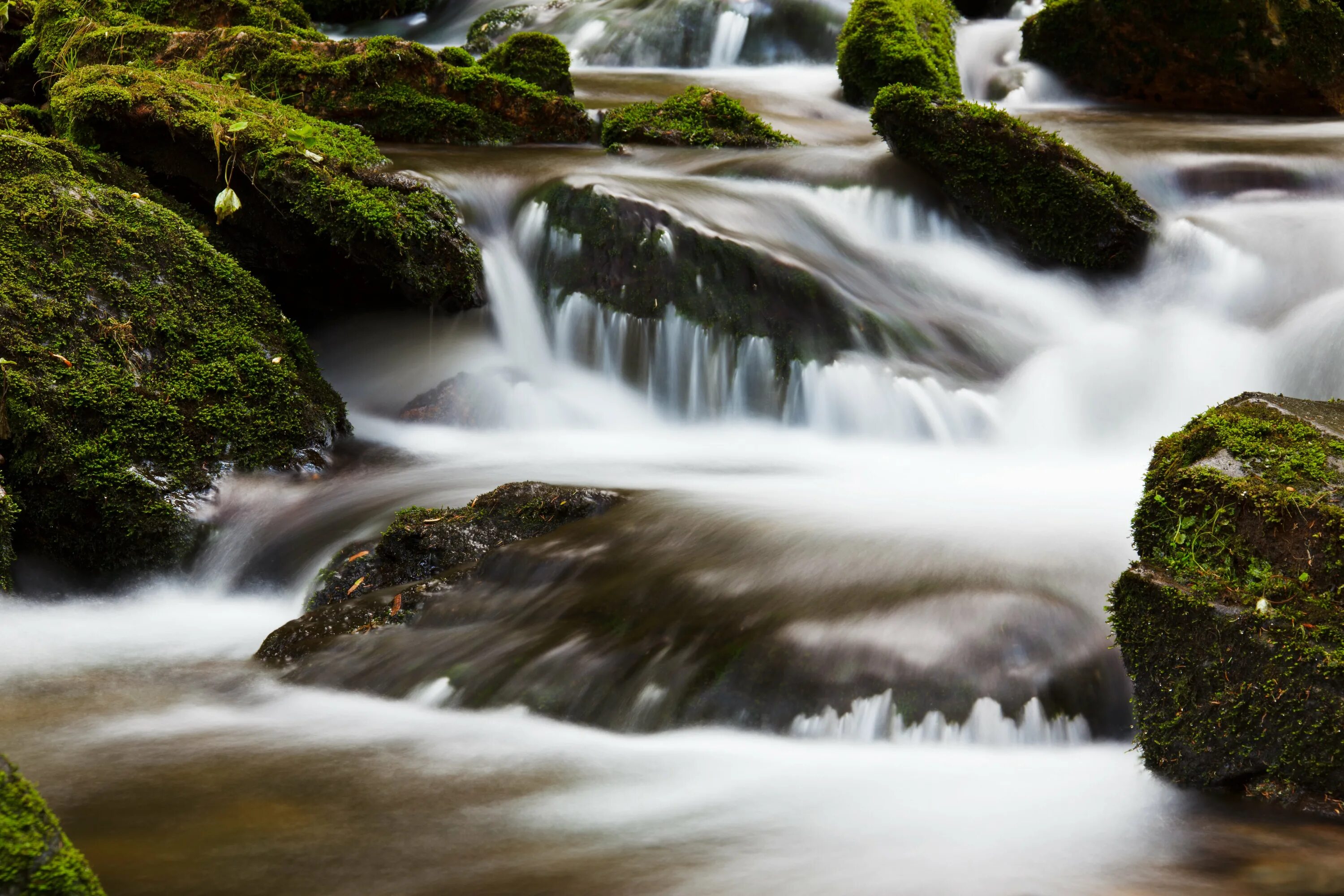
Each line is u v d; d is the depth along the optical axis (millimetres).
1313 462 4332
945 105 10516
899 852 3600
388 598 5680
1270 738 3836
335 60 11523
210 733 4609
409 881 3412
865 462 8102
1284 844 3635
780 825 3799
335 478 7551
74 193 7512
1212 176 10883
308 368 8039
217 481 7117
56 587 6836
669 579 5309
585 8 18656
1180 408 8805
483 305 9156
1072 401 8828
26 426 6660
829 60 17297
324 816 3852
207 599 6738
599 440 8695
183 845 3627
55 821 2770
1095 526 5688
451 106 11570
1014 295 10141
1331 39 13297
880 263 10062
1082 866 3527
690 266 9195
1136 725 4246
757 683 4625
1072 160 10203
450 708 4867
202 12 12883
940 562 5184
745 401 9031
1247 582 4082
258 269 8914
